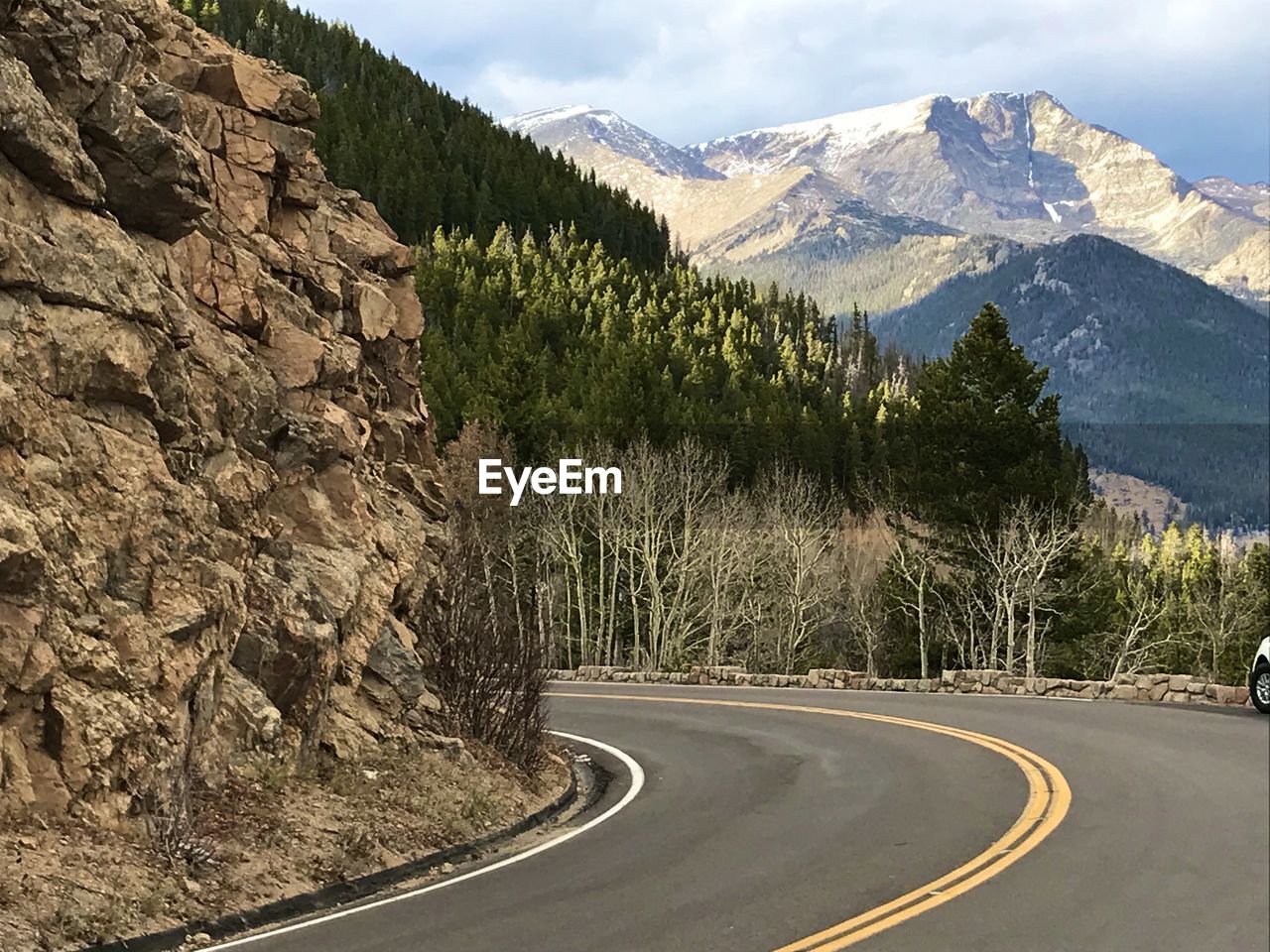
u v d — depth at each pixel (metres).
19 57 13.09
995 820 14.78
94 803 11.44
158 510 13.25
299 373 17.66
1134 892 11.45
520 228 188.38
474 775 16.44
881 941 10.03
